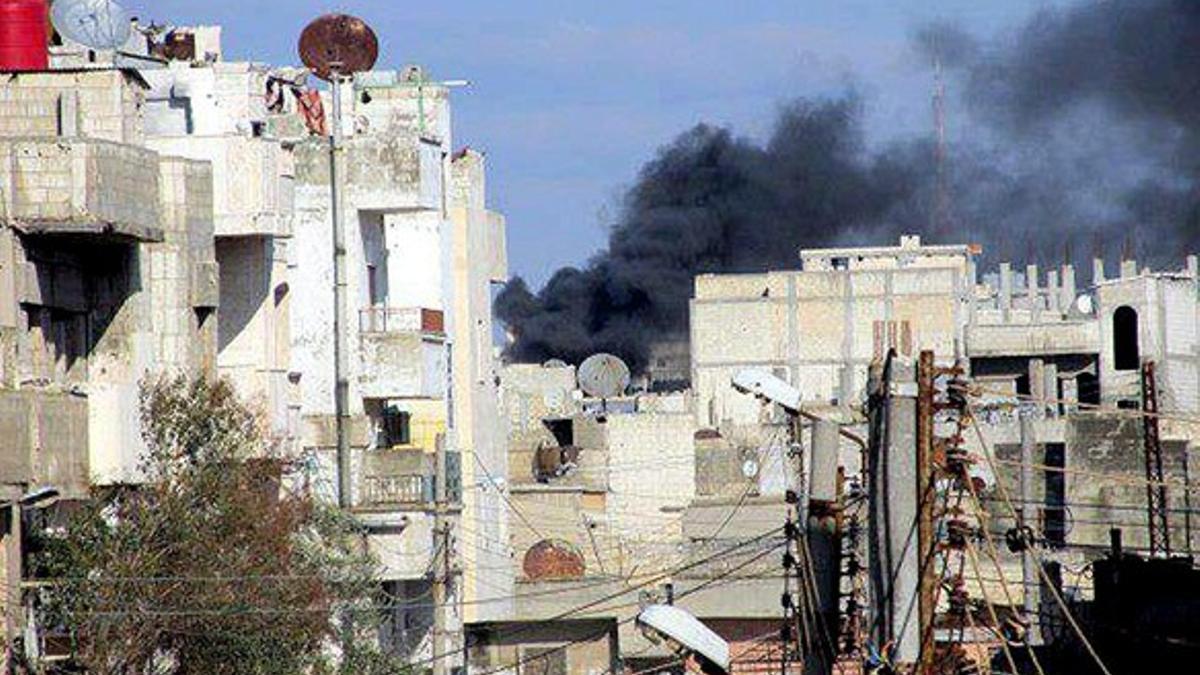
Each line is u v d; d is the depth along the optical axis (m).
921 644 72.19
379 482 139.38
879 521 74.62
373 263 147.50
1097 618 106.94
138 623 101.44
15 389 99.12
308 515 116.62
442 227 153.62
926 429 72.75
